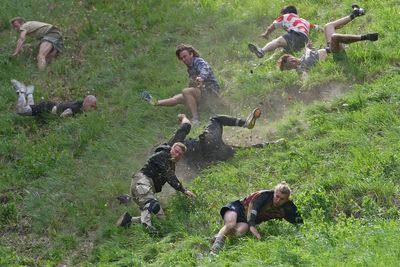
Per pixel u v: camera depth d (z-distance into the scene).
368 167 23.80
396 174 23.45
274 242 21.00
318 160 25.14
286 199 21.97
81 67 34.25
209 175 25.48
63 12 38.12
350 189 23.08
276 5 35.62
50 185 26.98
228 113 29.44
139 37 35.69
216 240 21.78
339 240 20.25
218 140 26.22
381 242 19.64
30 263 23.44
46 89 32.88
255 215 21.89
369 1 33.97
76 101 31.31
